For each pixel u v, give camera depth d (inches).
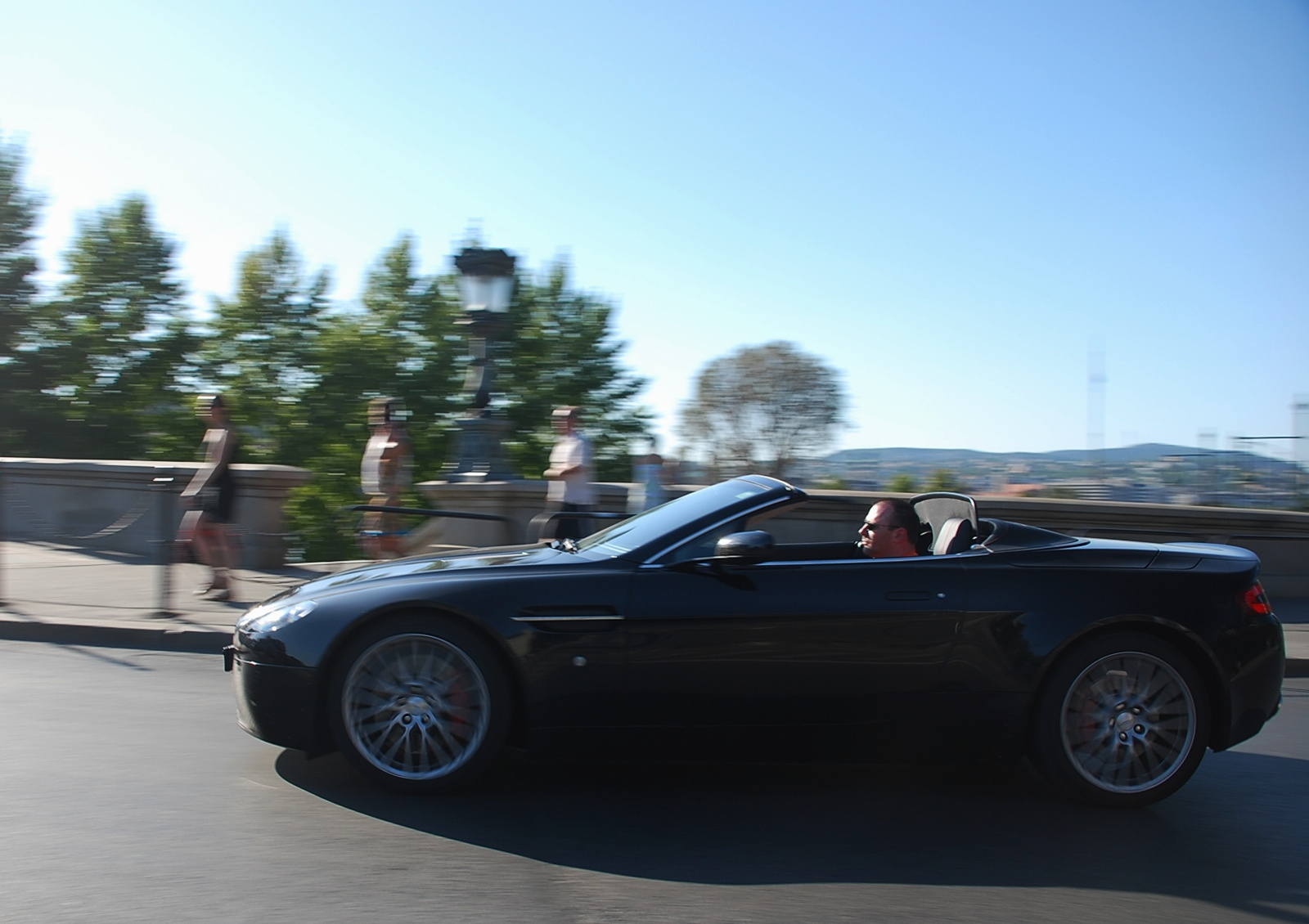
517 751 192.4
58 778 170.4
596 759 167.9
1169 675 173.5
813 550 193.8
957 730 171.5
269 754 187.3
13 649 288.4
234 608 342.3
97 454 1322.6
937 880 139.7
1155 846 156.2
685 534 176.1
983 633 170.7
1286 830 165.3
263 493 450.0
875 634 168.9
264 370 1209.4
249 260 1224.2
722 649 166.7
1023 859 148.6
